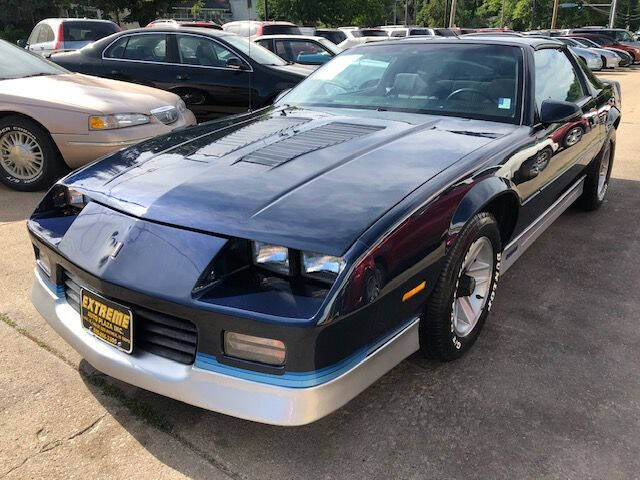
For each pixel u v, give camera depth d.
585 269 3.90
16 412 2.34
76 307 2.36
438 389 2.54
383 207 2.08
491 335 3.01
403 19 69.94
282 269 1.92
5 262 3.72
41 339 2.85
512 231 3.04
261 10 33.25
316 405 1.87
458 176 2.41
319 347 1.84
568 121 3.37
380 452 2.17
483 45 3.57
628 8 64.12
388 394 2.51
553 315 3.24
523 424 2.33
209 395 1.93
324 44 10.85
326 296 1.83
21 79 5.52
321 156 2.49
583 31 32.25
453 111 3.28
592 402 2.47
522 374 2.67
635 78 20.98
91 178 2.49
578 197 4.77
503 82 3.33
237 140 2.75
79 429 2.26
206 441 2.21
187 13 42.62
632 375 2.68
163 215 2.08
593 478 2.06
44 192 5.38
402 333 2.21
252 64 7.37
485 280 2.81
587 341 2.97
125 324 2.06
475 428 2.31
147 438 2.22
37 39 12.77
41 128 5.17
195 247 1.97
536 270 3.87
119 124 5.18
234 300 1.86
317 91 3.75
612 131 4.92
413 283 2.16
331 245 1.87
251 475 2.06
